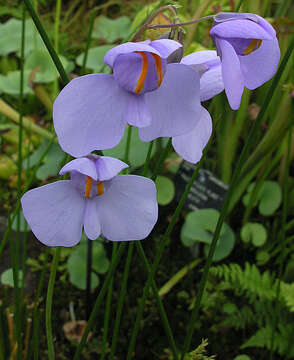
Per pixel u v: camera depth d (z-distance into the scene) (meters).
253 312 0.40
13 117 0.44
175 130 0.18
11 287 0.39
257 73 0.18
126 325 0.38
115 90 0.17
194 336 0.38
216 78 0.19
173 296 0.41
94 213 0.19
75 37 0.64
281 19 0.35
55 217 0.19
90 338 0.36
